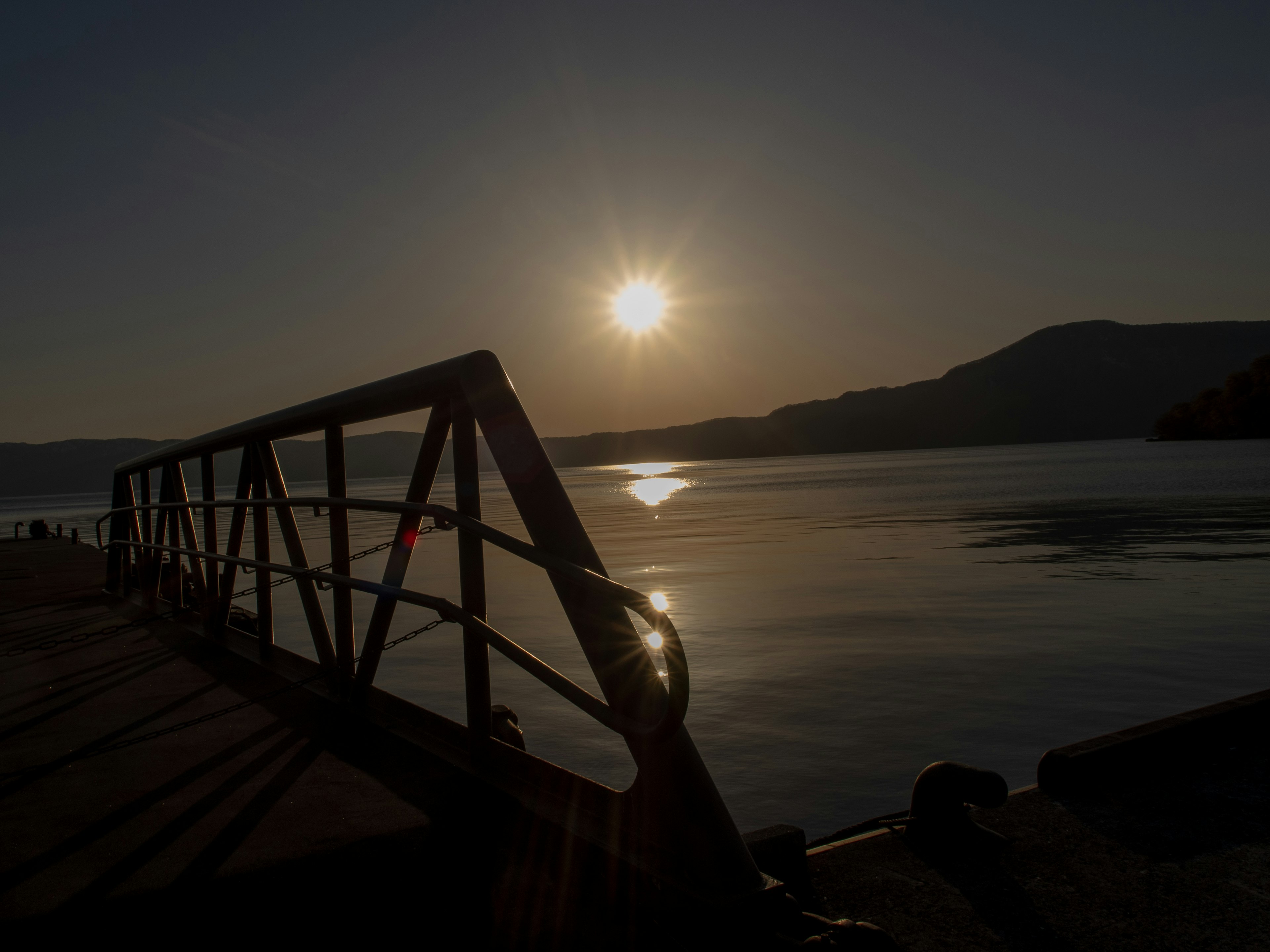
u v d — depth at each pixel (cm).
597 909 166
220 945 154
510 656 201
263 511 400
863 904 176
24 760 269
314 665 358
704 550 2598
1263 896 174
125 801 229
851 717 771
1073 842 201
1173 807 219
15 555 1274
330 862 187
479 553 242
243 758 262
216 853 193
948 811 203
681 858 162
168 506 548
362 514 5766
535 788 216
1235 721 265
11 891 178
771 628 1237
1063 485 5869
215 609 467
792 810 566
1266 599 1355
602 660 179
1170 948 156
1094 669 923
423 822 207
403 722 287
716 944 149
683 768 164
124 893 175
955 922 167
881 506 4772
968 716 764
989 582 1677
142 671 400
